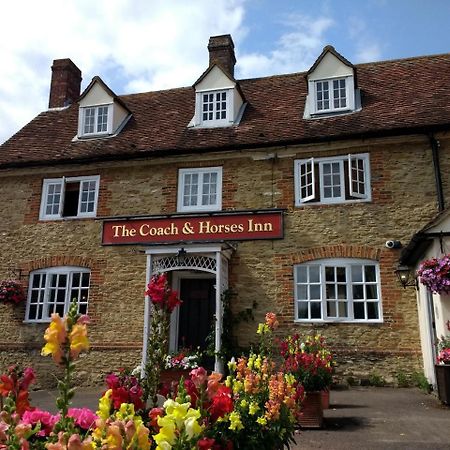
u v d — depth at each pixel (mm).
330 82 12703
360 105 12398
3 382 2352
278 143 11625
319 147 11539
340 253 10875
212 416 2754
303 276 11086
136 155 12453
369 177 11156
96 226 12531
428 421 6730
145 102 15539
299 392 4887
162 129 13633
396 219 10773
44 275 12609
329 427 6449
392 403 8227
